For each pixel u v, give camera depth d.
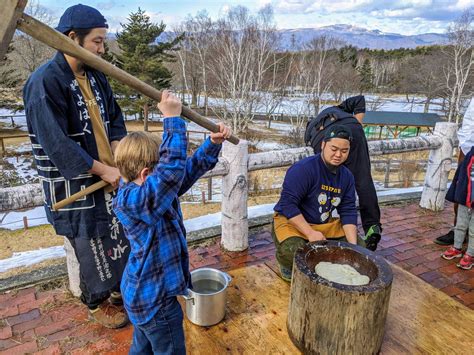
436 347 1.65
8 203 2.29
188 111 1.53
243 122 24.72
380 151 3.88
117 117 2.21
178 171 1.36
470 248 3.08
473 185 2.98
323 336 1.54
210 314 1.80
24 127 21.62
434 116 28.33
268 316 1.89
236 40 26.86
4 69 19.98
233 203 3.14
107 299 2.35
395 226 3.93
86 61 1.29
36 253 3.30
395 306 1.93
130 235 1.44
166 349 1.51
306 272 1.58
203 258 3.14
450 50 34.72
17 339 2.15
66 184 1.91
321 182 2.28
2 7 1.09
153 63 22.23
